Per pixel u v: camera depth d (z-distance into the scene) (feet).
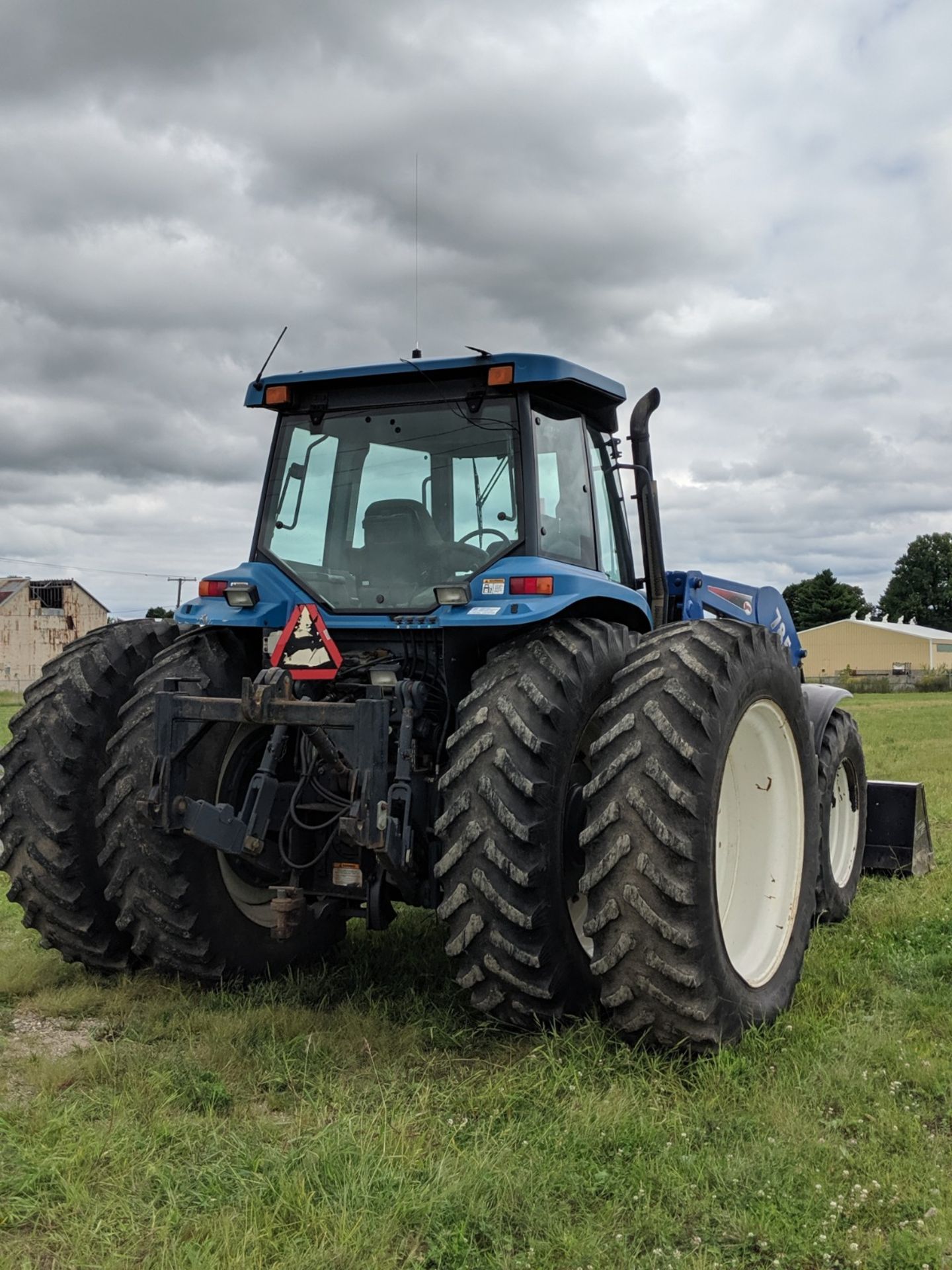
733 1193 8.97
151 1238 8.30
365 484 14.35
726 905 13.87
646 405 16.66
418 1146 9.60
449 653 13.06
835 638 247.09
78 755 14.02
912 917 18.34
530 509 13.34
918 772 41.45
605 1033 11.90
